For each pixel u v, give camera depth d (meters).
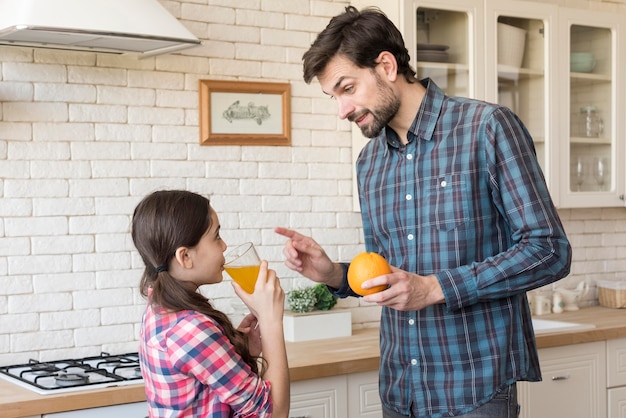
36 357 3.01
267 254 3.47
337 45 2.12
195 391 1.80
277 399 1.88
